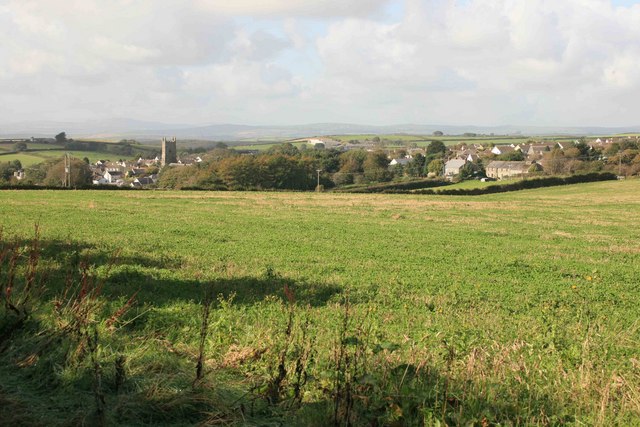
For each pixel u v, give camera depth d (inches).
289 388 241.8
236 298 517.3
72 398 214.5
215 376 246.4
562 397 249.8
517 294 670.5
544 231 1461.6
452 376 253.6
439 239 1213.7
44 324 276.7
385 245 1078.4
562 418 231.0
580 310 580.1
